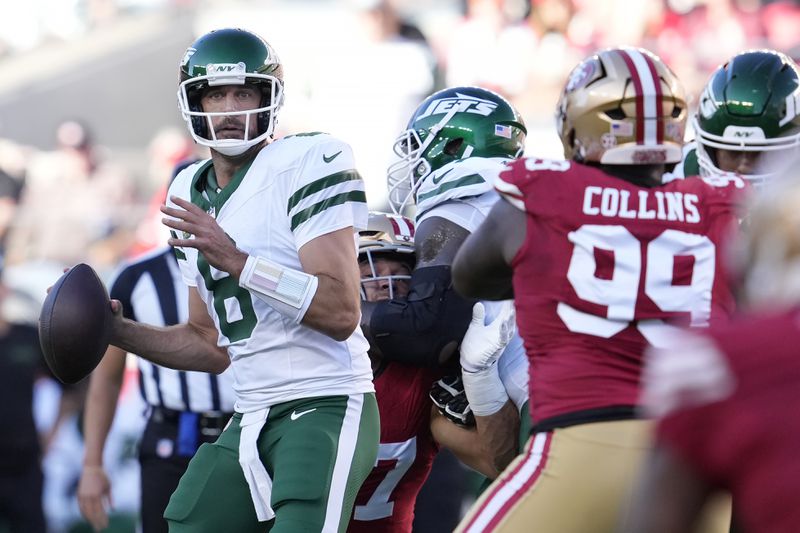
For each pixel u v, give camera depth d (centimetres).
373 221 1327
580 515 861
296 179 1113
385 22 3147
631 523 659
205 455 1157
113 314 1188
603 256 880
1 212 2775
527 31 3272
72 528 2292
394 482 1262
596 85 918
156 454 1596
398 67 3100
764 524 623
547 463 875
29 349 2130
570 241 887
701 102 1159
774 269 654
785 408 621
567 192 896
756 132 1119
